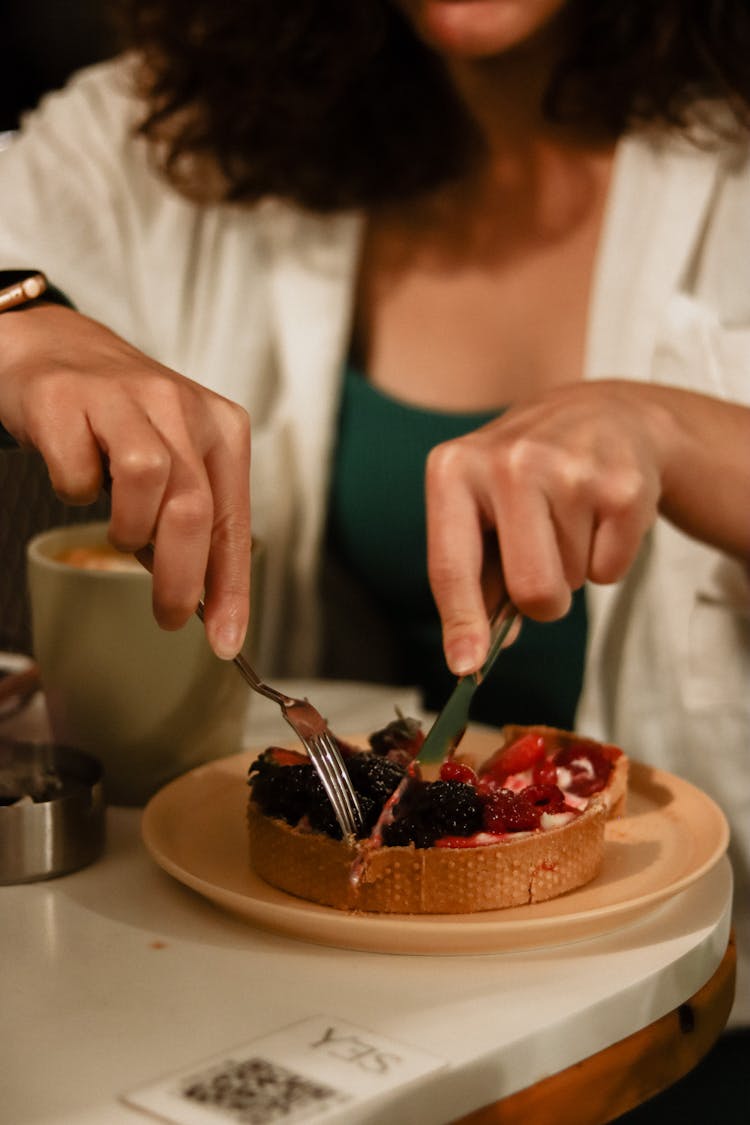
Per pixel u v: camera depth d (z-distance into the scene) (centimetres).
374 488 144
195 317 157
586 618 138
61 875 93
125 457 87
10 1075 78
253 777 93
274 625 154
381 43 134
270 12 134
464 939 85
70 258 153
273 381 157
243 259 154
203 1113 75
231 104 140
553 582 97
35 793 94
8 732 108
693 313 135
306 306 146
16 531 120
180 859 92
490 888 87
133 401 89
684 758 137
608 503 100
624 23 133
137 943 87
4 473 120
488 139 141
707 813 97
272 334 155
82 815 93
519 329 144
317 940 87
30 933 87
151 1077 78
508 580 98
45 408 90
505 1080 79
